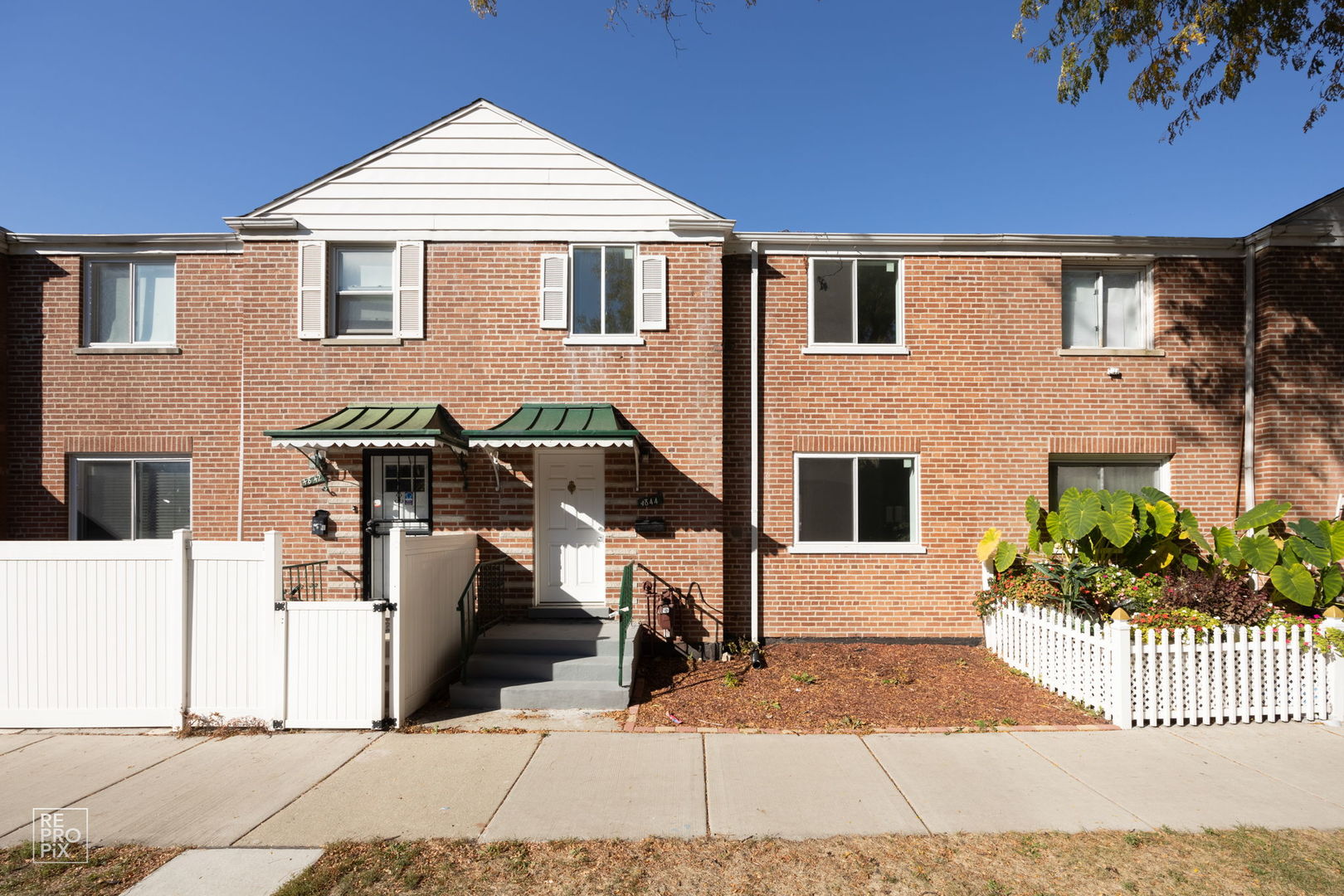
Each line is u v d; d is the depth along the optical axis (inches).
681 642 377.4
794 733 269.1
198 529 401.4
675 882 165.0
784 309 418.3
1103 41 354.3
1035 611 334.6
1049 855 176.2
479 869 170.6
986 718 284.4
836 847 180.5
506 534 383.6
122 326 418.6
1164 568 365.1
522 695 297.6
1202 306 420.2
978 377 415.5
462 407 390.3
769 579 409.1
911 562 409.7
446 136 397.4
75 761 239.8
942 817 197.0
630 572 338.0
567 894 160.6
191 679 272.7
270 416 386.9
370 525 385.4
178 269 413.1
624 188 397.4
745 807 203.8
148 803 206.7
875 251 419.2
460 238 394.6
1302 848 179.6
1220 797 210.2
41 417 405.7
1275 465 400.2
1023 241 414.0
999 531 408.8
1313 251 406.0
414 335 389.7
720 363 394.3
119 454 409.7
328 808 203.6
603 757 243.3
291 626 272.7
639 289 395.5
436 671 317.4
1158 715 277.3
